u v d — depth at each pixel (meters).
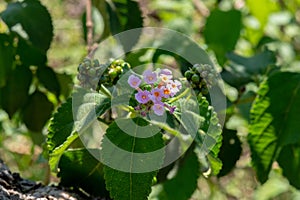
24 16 0.60
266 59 0.63
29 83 0.65
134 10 0.64
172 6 0.85
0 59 0.64
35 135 0.67
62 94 0.66
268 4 0.75
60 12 1.00
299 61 0.79
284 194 0.73
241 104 0.64
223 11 0.68
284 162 0.59
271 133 0.58
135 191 0.46
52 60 0.91
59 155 0.49
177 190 0.60
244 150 0.77
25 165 0.70
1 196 0.48
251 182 0.76
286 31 0.84
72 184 0.52
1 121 0.73
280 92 0.57
